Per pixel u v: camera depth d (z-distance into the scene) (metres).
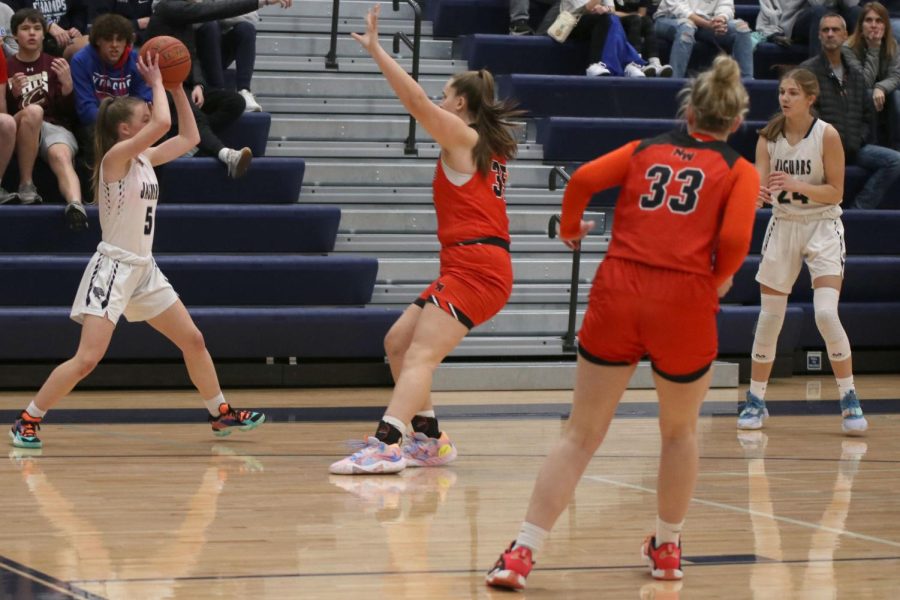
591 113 16.09
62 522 6.56
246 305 13.34
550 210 15.27
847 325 15.04
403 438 8.43
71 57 14.41
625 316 5.24
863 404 12.52
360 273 13.55
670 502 5.52
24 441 9.05
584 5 16.28
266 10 16.77
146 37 14.45
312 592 5.24
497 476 8.17
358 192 14.98
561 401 12.31
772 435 10.41
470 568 5.71
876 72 16.58
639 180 5.40
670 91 16.25
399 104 16.16
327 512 6.90
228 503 7.12
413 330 8.35
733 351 14.21
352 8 17.17
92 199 13.69
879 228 15.66
